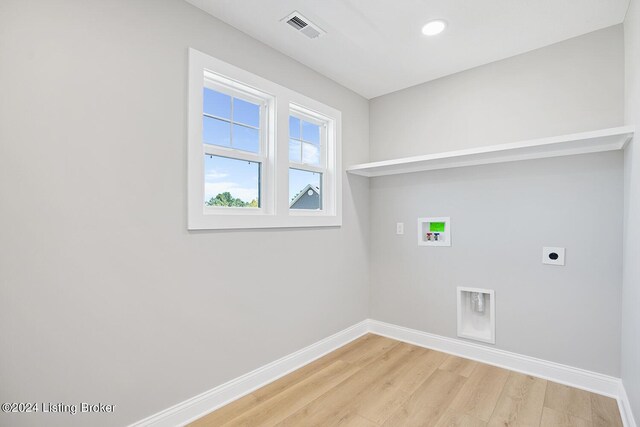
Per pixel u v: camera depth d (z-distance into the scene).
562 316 2.24
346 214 3.02
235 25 2.07
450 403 1.98
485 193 2.58
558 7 1.90
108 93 1.53
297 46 2.33
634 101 1.71
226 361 2.01
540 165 2.34
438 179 2.84
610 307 2.07
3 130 1.25
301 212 2.68
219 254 1.99
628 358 1.79
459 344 2.70
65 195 1.40
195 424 1.78
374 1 1.85
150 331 1.66
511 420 1.81
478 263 2.61
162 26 1.73
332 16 1.99
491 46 2.34
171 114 1.76
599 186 2.12
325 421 1.81
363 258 3.23
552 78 2.30
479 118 2.63
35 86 1.32
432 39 2.25
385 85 3.02
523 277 2.40
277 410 1.92
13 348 1.27
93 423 1.47
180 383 1.78
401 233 3.08
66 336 1.40
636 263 1.59
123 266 1.57
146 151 1.66
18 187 1.28
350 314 3.05
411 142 3.03
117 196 1.55
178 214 1.78
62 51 1.39
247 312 2.14
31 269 1.31
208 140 2.04
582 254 2.17
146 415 1.64
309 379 2.30
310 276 2.63
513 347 2.44
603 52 2.12
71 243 1.41
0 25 1.25
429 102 2.92
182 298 1.80
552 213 2.29
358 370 2.43
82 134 1.44
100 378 1.49
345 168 3.02
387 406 1.95
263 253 2.26
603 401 1.99
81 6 1.45
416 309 2.97
